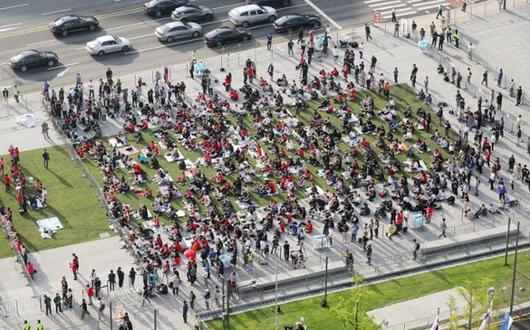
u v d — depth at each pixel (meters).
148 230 138.50
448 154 155.38
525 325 123.25
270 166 151.12
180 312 125.88
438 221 142.50
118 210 141.88
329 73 173.50
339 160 151.62
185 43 182.75
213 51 180.50
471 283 122.00
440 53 180.50
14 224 141.12
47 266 133.62
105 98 165.12
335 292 129.12
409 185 148.62
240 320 124.50
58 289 129.75
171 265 133.38
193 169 149.88
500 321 122.31
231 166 151.00
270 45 180.88
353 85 169.75
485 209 143.62
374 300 127.56
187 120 160.88
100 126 161.12
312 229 140.25
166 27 182.12
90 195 146.88
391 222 140.25
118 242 138.12
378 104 167.12
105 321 124.38
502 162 154.50
